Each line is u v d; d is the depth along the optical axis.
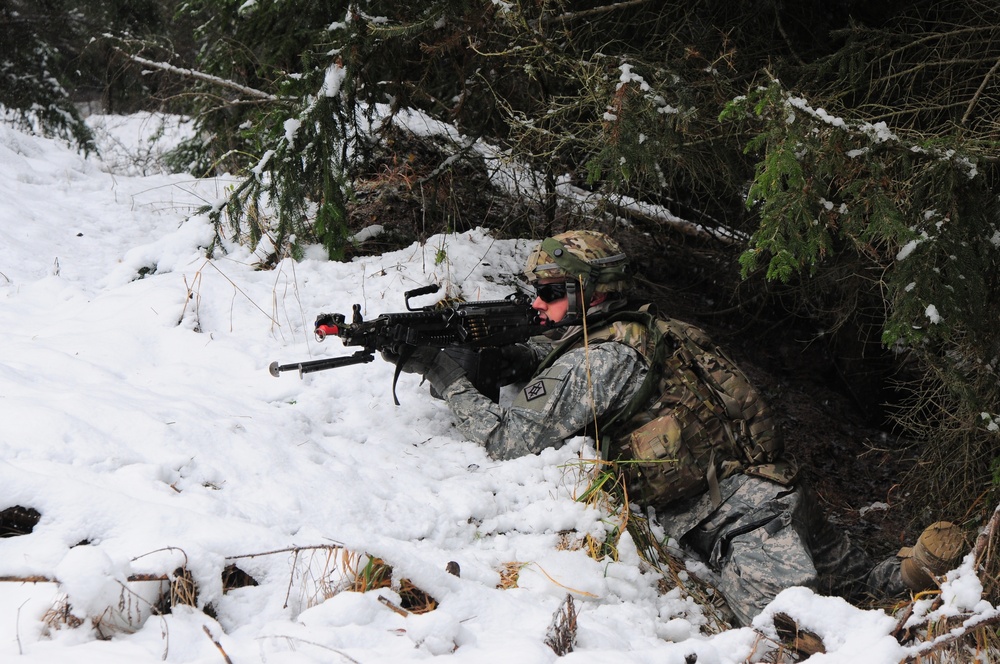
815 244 3.22
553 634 2.32
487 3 4.47
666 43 4.73
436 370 3.54
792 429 5.42
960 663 2.37
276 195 4.58
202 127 6.58
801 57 4.78
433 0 4.61
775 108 3.26
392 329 3.39
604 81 4.23
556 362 3.44
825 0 4.83
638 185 5.13
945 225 3.22
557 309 3.57
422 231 5.48
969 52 4.29
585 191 6.19
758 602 3.08
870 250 3.93
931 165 3.28
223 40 5.45
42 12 9.15
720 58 4.30
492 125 5.62
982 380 3.72
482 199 5.93
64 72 9.26
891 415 4.55
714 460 3.32
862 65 4.24
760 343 6.04
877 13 4.79
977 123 3.95
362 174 5.69
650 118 4.07
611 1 4.95
